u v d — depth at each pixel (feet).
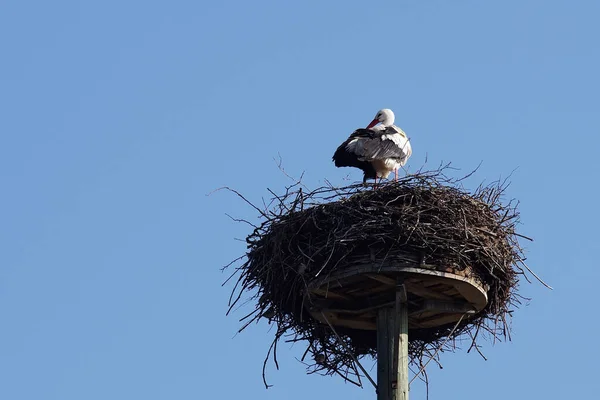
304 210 57.57
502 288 58.90
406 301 56.70
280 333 60.08
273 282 57.52
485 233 57.00
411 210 55.36
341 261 55.36
